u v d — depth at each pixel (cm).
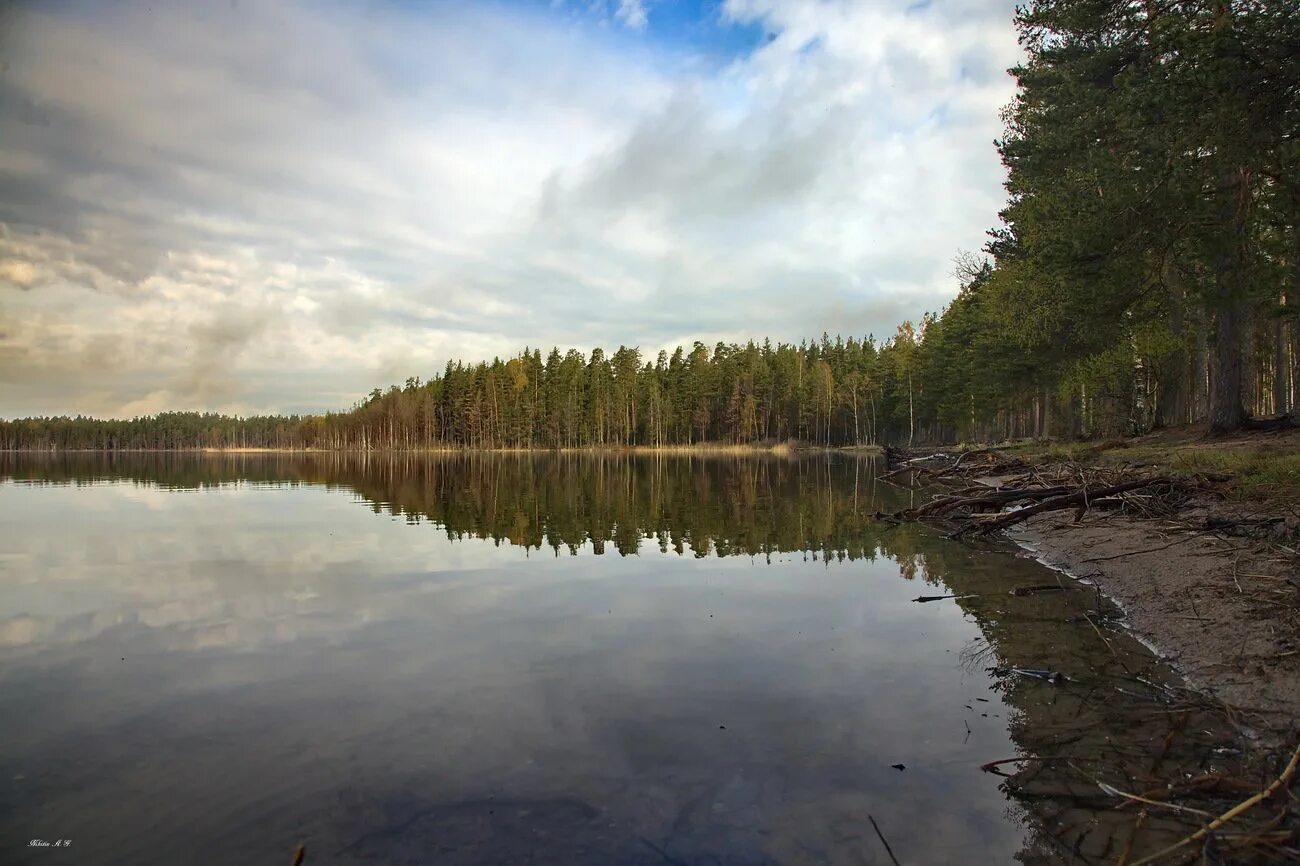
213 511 1812
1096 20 1427
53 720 479
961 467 2511
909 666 589
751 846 335
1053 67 1980
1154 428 2823
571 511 1808
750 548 1195
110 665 592
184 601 816
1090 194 1206
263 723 474
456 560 1087
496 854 328
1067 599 812
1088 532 1151
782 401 9388
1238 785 381
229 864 323
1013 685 544
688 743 444
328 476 3747
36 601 814
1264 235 1242
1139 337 2530
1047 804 374
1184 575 795
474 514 1738
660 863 321
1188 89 927
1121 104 1072
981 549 1166
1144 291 1326
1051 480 1552
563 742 445
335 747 439
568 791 386
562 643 654
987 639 662
